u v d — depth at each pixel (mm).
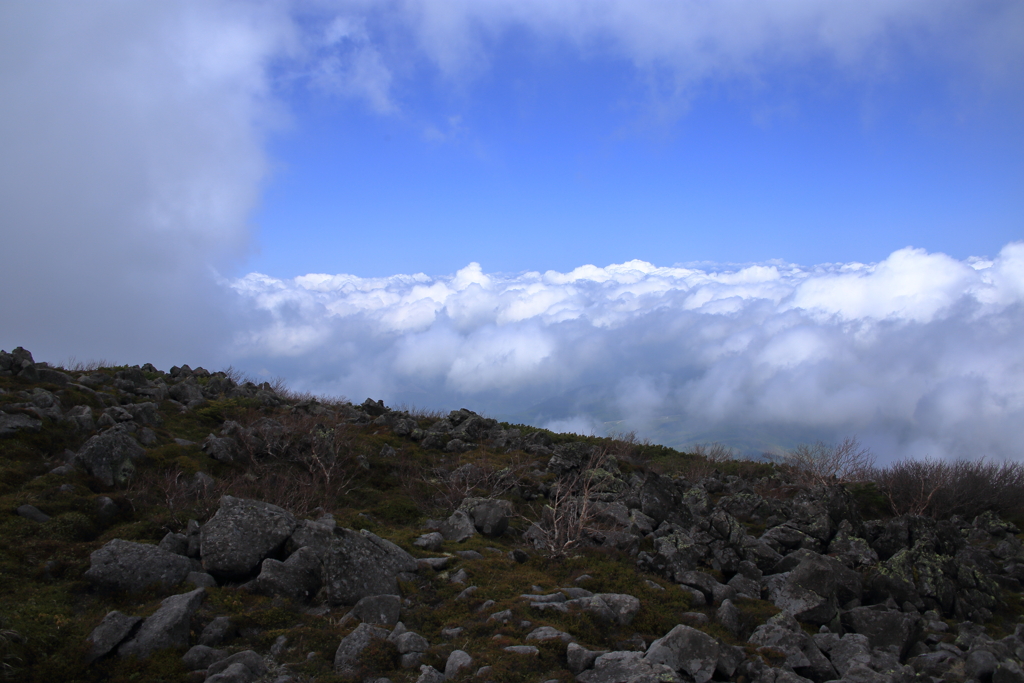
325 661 8711
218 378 25609
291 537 11609
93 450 14141
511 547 14547
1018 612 14828
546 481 20859
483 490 18766
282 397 26766
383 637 9195
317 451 19047
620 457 26453
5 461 13422
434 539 13875
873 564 15414
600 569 13266
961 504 24766
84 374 22109
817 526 16969
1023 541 20969
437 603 11008
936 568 14156
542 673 8555
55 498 12414
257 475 17172
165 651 8375
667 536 14531
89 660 8016
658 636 10414
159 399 21016
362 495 18078
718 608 12508
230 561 10766
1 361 18188
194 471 15703
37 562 10234
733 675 9062
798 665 9922
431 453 23016
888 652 11328
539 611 10445
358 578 10633
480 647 9242
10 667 7590
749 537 15555
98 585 9891
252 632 9328
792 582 13211
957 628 12750
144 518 12680
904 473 26500
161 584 10109
